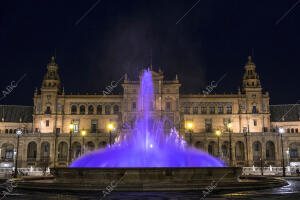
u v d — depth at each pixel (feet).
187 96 426.92
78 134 379.55
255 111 415.64
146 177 99.45
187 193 90.33
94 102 422.41
